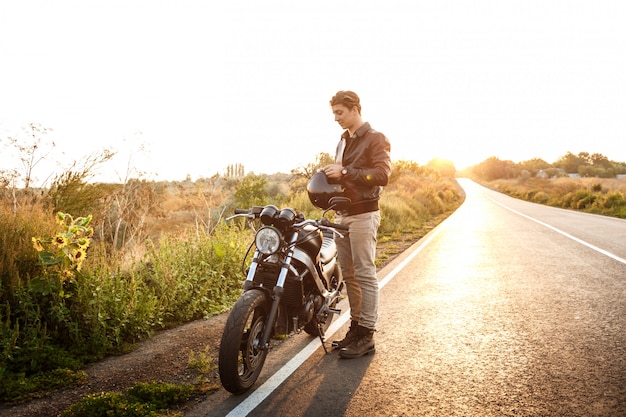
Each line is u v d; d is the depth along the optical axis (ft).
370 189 13.23
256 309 11.50
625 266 25.88
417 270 26.96
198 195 30.37
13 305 13.67
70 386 11.66
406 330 15.62
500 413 9.70
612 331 14.71
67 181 21.13
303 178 67.51
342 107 13.17
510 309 17.78
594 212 87.04
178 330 16.17
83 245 14.88
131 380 12.02
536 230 47.80
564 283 21.95
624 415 9.47
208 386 11.51
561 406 9.92
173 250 21.04
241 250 22.70
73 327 13.80
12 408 10.53
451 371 11.99
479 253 32.94
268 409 10.16
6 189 19.20
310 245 12.50
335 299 14.44
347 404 10.30
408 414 9.78
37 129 19.60
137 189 23.91
